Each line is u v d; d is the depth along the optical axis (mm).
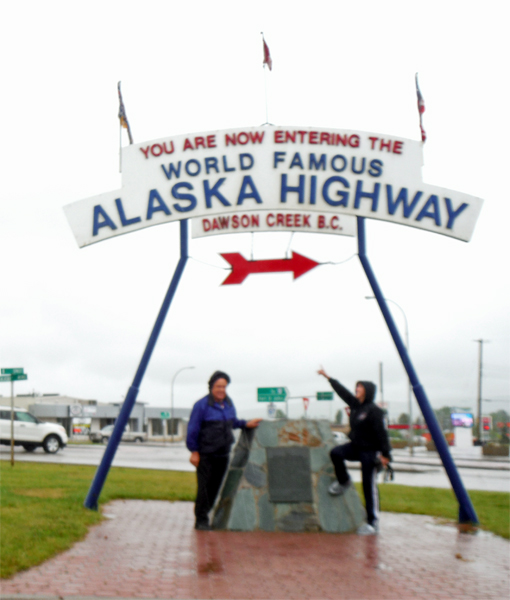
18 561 6211
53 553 6824
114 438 9891
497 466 30359
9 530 7457
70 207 9969
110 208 9953
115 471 17516
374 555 7164
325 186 9906
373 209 9914
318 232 10320
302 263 10289
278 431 9102
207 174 9953
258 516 8547
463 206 9953
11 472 15406
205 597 5438
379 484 17047
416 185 9961
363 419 8711
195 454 8680
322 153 9945
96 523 8820
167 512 10164
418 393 9711
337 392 9000
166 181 9969
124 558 6762
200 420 8695
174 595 5461
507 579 6207
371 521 8555
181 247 10125
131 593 5473
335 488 8742
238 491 8672
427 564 6777
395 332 9891
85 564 6445
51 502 9812
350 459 8797
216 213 9906
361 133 9984
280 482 8734
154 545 7465
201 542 7676
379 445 8656
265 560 6820
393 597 5547
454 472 9586
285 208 9891
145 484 13859
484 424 69062
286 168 9922
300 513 8586
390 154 10000
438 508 11172
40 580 5793
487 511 11008
